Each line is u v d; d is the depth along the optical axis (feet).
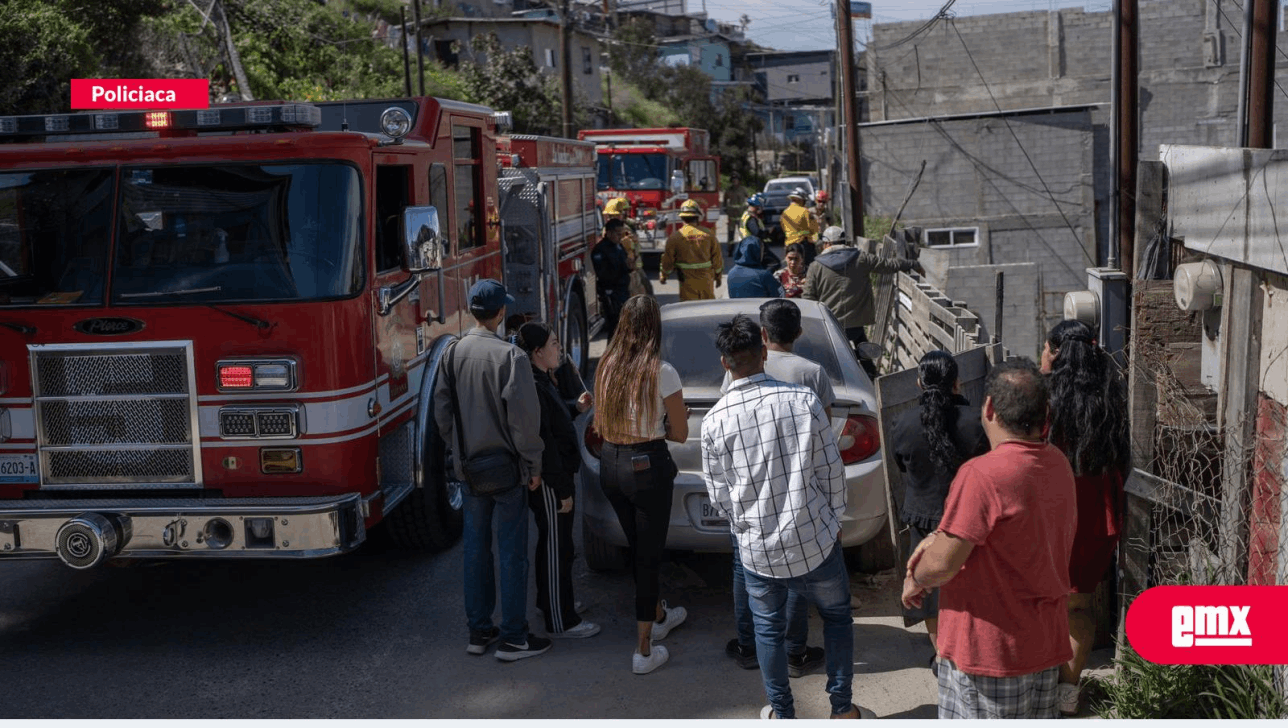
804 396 14.26
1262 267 14.14
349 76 110.93
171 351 18.30
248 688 17.06
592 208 45.11
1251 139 30.45
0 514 17.67
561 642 18.56
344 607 20.51
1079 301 19.99
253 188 18.69
